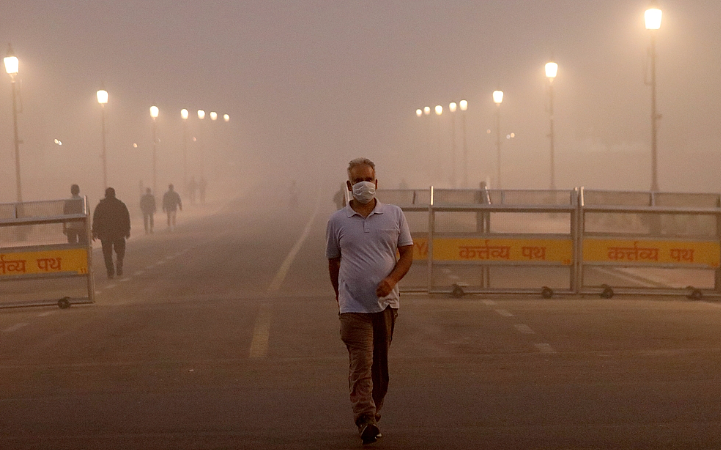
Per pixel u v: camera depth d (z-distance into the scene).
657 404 9.45
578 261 19.31
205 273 26.39
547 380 10.90
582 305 17.98
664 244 19.22
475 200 19.50
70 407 9.91
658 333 14.34
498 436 8.16
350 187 8.19
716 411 9.09
